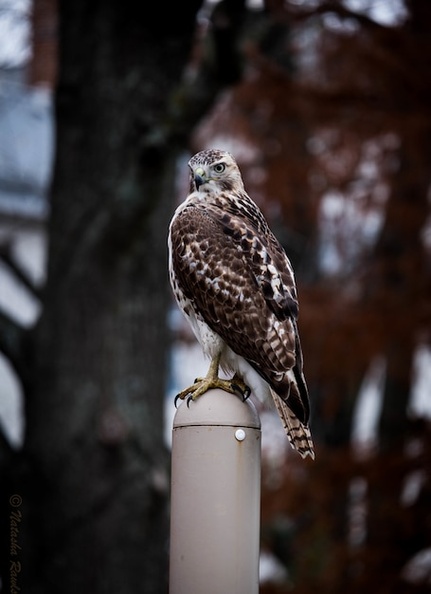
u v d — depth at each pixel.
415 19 15.38
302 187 17.08
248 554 6.54
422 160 15.50
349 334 15.35
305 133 17.06
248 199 9.08
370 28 15.25
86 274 14.06
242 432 6.58
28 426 14.11
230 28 13.29
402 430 19.08
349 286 16.38
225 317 8.05
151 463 14.00
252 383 7.96
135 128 14.16
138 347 14.16
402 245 16.58
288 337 7.84
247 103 16.50
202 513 6.53
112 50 14.33
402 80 15.31
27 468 13.92
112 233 13.88
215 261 8.20
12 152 26.34
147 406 14.12
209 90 13.55
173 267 8.43
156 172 13.58
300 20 14.97
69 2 14.56
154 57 14.33
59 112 14.52
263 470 15.80
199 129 17.97
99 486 13.77
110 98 14.23
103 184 14.15
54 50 17.17
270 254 8.26
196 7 14.10
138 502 13.81
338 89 15.56
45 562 13.78
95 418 13.88
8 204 25.36
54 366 14.02
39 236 25.67
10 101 27.41
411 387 17.14
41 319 14.24
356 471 15.44
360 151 16.09
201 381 7.98
